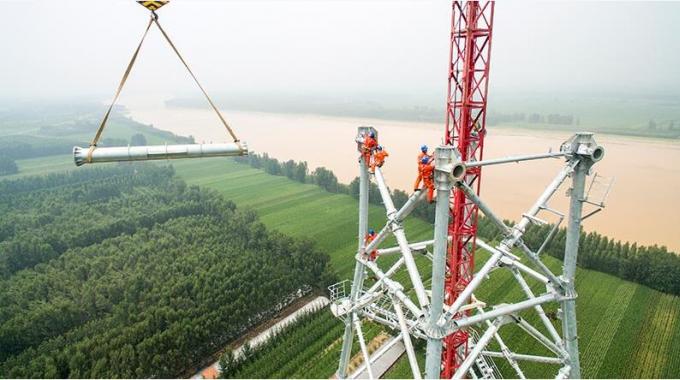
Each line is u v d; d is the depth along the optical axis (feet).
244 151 58.23
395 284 70.23
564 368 69.15
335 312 85.76
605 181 59.82
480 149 78.84
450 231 82.79
